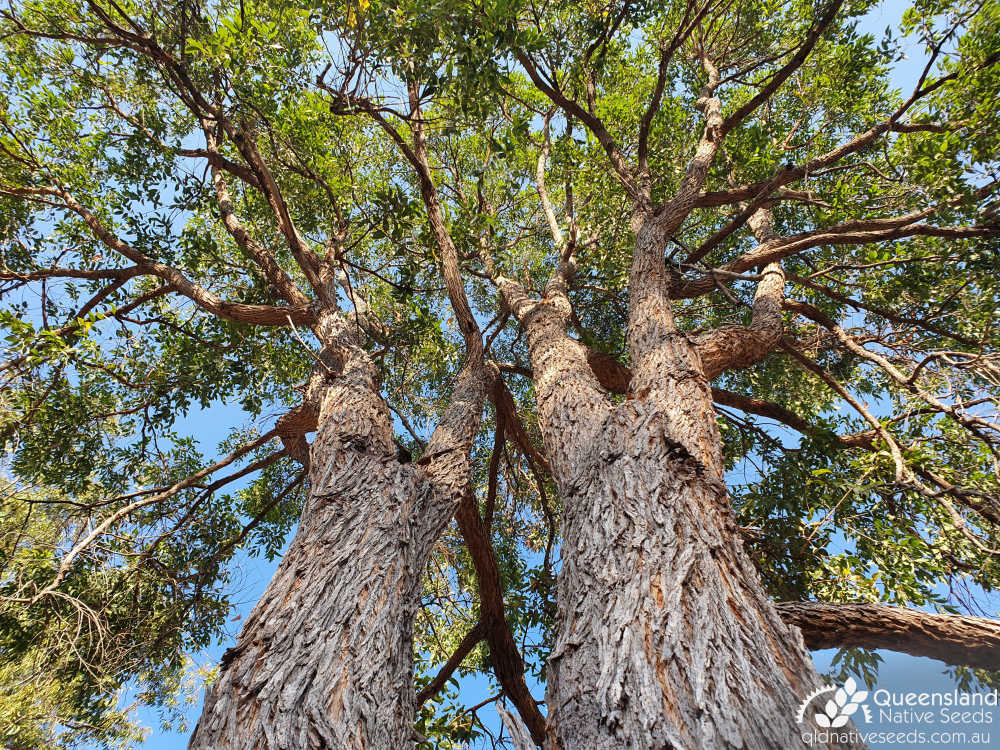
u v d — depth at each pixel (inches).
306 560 95.0
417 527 112.2
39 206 232.8
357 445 126.3
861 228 197.2
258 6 173.6
